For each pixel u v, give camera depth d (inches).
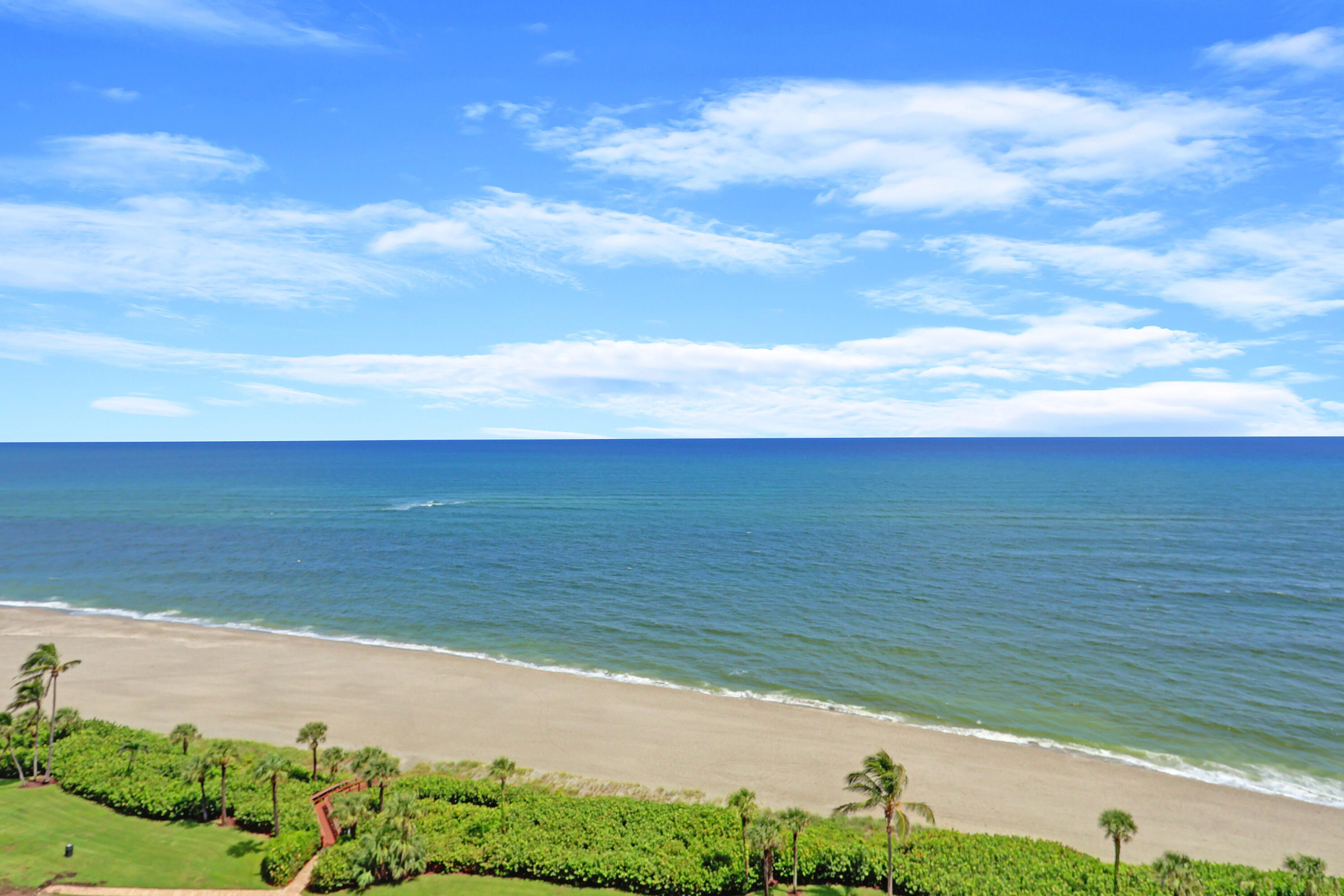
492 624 3373.5
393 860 1552.7
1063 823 1793.8
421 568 4498.0
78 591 3996.1
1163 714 2394.2
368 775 1731.1
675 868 1535.4
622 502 7554.1
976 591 3860.7
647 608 3602.4
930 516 6368.1
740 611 3553.2
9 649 3038.9
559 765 2059.5
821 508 6943.9
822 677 2721.5
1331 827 1782.7
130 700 2482.8
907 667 2807.6
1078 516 6269.7
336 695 2544.3
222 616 3545.8
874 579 4143.7
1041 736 2252.7
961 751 2151.8
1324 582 3969.0
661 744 2186.3
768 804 1859.0
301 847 1588.3
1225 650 2952.8
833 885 1539.1
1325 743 2199.8
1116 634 3152.1
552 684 2647.6
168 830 1704.0
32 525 6117.1
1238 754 2138.3
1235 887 1456.7
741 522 6131.9
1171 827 1782.7
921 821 1788.9
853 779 1539.1
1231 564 4411.9
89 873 1529.3
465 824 1718.8
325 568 4507.9
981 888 1462.8
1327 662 2817.4
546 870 1551.4
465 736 2235.5
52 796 1835.6
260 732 2247.8
